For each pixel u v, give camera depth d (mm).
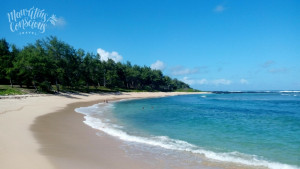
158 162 10281
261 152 12398
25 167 8344
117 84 106875
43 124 18000
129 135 16031
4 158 9148
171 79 182375
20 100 36344
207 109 38250
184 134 16953
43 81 53406
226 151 12500
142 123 21828
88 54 80875
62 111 28766
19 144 11445
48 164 8906
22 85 57312
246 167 10016
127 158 10641
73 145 12305
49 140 12922
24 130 15023
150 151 12047
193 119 25250
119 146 12781
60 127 17375
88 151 11359
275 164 10477
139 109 36344
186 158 11023
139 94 97000
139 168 9383
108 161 10023
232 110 36406
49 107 32188
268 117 27422
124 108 37531
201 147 13242
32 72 48906
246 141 14891
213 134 17047
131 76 117062
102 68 95875
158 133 17188
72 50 66812
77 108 34531
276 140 15266
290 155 11883
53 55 62156
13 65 53375
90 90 75062
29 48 63531
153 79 138375
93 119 23234
